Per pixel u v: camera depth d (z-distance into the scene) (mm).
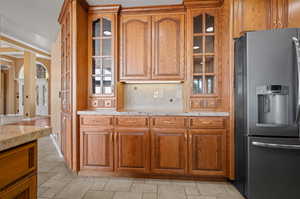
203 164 2162
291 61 1674
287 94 1679
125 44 2621
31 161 904
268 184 1708
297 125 1660
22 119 7328
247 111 1769
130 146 2260
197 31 2492
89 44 2609
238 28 2117
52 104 4559
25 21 3301
